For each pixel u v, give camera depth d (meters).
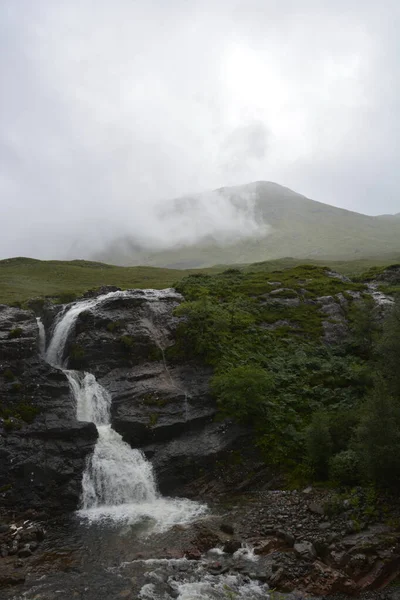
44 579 17.52
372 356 34.50
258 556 18.64
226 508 23.39
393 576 16.83
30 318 39.44
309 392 31.27
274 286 46.88
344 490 22.86
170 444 28.05
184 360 34.03
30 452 25.75
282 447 27.08
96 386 31.86
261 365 33.59
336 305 43.00
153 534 21.17
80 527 22.23
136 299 39.84
